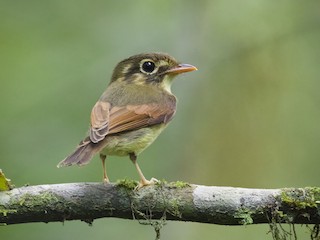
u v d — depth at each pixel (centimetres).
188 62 1659
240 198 790
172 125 1584
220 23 1697
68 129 1438
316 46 1689
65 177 1332
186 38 1667
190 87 1647
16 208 793
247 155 1598
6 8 1612
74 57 1577
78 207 802
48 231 1287
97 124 888
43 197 796
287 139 1619
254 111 1647
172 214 802
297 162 1597
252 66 1675
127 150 905
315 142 1614
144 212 806
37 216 802
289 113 1650
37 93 1493
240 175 1581
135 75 1030
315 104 1655
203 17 1686
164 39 1659
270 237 1438
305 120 1638
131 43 1638
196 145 1588
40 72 1537
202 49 1673
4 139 1397
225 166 1588
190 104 1633
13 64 1538
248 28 1698
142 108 938
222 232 1457
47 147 1398
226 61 1670
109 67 1571
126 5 1675
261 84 1666
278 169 1591
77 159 827
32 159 1368
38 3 1625
